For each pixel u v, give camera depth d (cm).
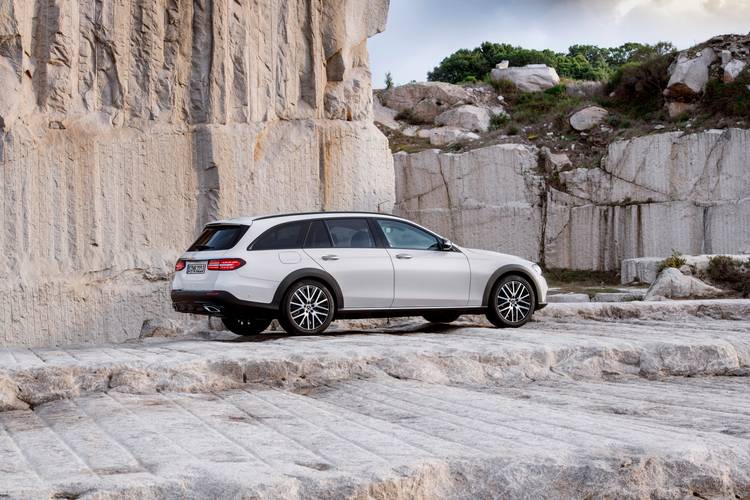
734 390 805
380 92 4247
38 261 1196
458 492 454
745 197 2977
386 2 1520
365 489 427
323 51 1454
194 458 486
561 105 3862
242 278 1036
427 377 836
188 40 1325
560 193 3284
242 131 1348
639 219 3117
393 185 1507
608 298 2302
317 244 1093
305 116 1429
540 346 895
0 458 500
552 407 712
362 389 776
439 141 3822
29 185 1191
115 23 1261
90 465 476
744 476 487
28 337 1173
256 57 1381
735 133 3027
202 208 1323
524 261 1222
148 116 1295
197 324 1259
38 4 1208
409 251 1140
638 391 792
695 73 3481
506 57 5906
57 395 732
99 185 1246
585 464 467
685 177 3075
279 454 495
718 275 2255
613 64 6850
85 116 1245
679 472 478
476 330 1113
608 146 3253
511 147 3394
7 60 1175
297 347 892
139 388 755
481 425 589
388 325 1344
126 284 1255
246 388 786
